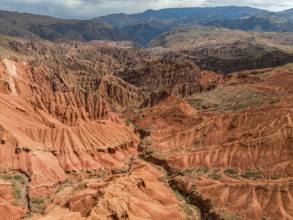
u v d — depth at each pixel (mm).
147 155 129625
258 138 108688
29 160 111625
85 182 106625
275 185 89625
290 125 107938
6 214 90750
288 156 100938
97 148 129500
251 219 85312
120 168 123375
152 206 85750
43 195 103812
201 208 93188
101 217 75562
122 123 164500
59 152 122562
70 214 80688
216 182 98500
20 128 124938
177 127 147000
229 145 112312
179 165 114375
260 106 140625
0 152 112062
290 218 82938
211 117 140250
